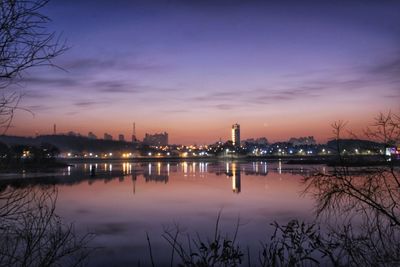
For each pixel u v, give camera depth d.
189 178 104.00
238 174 117.81
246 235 29.03
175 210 46.31
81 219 39.22
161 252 25.30
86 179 98.94
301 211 41.22
